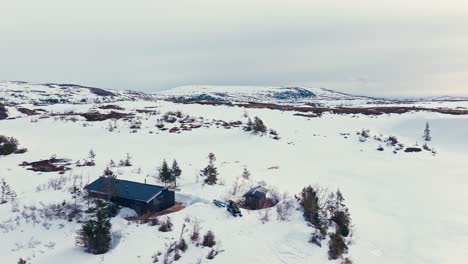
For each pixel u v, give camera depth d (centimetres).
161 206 3391
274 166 5319
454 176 5225
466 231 3472
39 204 3338
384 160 6084
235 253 2719
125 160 5000
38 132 6825
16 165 4716
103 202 3130
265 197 3553
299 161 5772
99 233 2711
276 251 2819
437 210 3988
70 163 4878
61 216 3164
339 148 6694
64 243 2817
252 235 2986
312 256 2809
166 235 2859
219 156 5650
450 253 3061
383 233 3372
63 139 6400
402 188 4694
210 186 3953
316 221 3225
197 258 2622
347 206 3928
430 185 4825
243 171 4781
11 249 2688
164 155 5506
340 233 3194
